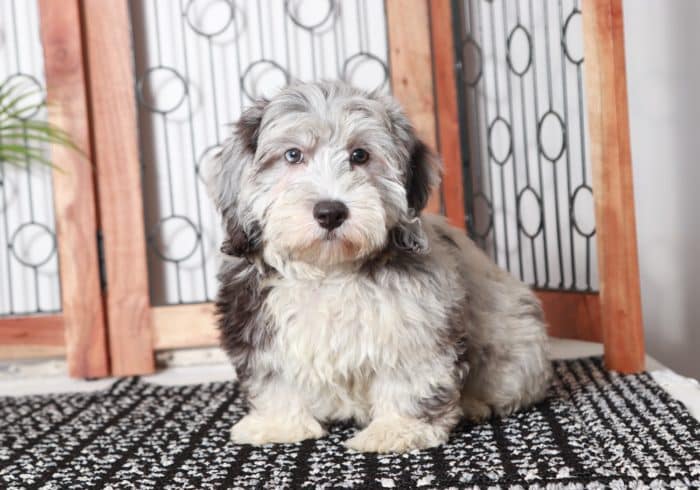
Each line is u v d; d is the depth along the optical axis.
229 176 1.85
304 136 1.74
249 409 2.04
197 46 3.22
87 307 2.98
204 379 2.85
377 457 1.73
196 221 3.26
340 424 2.03
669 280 3.40
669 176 3.37
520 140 3.31
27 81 3.18
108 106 2.98
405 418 1.81
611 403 2.12
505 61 3.29
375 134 1.77
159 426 2.14
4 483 1.69
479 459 1.69
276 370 1.86
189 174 3.25
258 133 1.82
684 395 2.22
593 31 2.48
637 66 3.33
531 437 1.84
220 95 3.24
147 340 3.02
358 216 1.65
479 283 2.00
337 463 1.71
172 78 3.22
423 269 1.79
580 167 3.13
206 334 3.04
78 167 2.96
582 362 2.66
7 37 3.16
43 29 2.91
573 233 3.18
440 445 1.80
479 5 3.32
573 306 2.88
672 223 3.38
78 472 1.75
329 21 3.23
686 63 3.32
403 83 3.04
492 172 3.42
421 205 1.88
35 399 2.57
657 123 3.35
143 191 3.20
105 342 3.00
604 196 2.52
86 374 2.98
